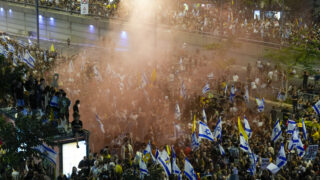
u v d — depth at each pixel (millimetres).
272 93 36469
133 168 18797
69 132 19453
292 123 23578
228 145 22391
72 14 64438
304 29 44656
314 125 25875
